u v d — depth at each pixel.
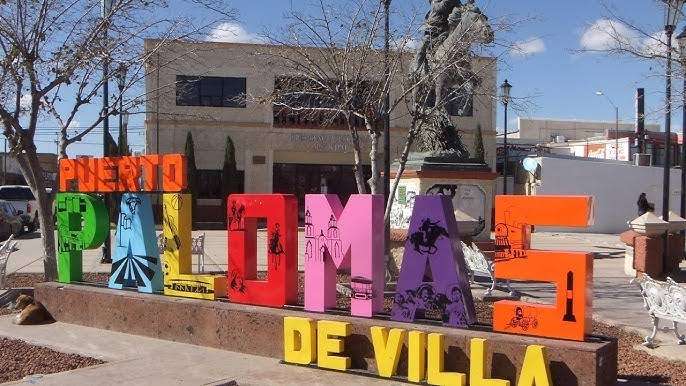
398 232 14.86
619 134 45.06
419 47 13.43
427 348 6.60
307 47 15.66
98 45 11.92
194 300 8.64
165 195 9.04
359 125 25.61
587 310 6.38
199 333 8.41
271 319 7.79
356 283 7.46
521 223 6.55
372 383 6.77
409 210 16.08
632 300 12.12
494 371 6.35
